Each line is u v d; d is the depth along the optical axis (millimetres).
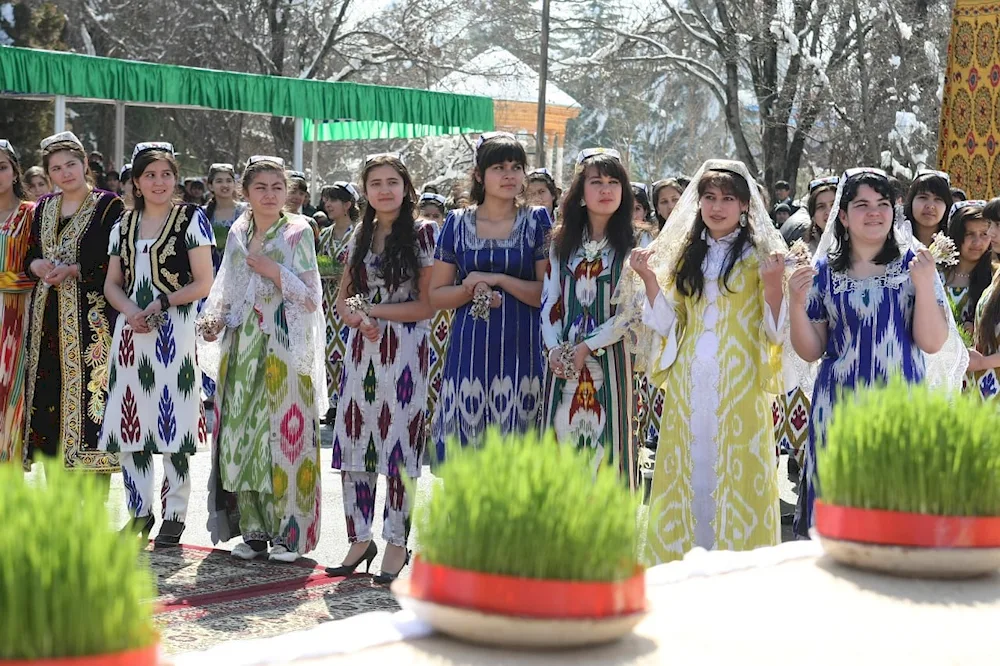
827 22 33969
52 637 1758
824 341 5863
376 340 6770
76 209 7875
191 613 5922
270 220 7215
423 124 24297
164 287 7367
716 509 5828
